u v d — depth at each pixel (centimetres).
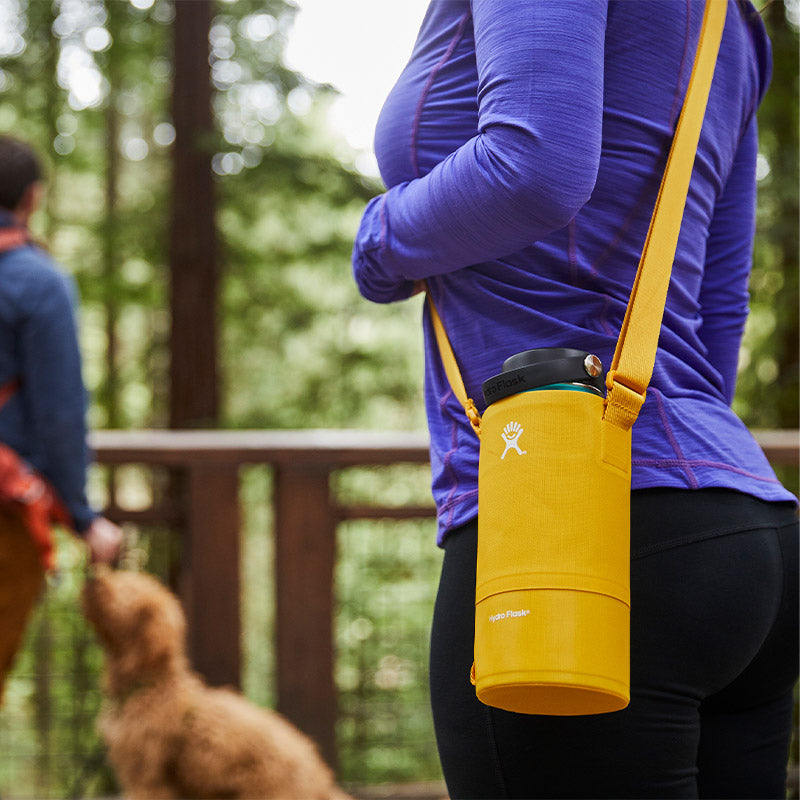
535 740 94
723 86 108
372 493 297
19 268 211
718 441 98
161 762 206
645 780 92
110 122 1148
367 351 977
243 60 917
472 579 98
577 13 93
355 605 286
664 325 101
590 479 88
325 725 278
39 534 209
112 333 1068
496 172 91
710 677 94
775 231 667
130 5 962
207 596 278
